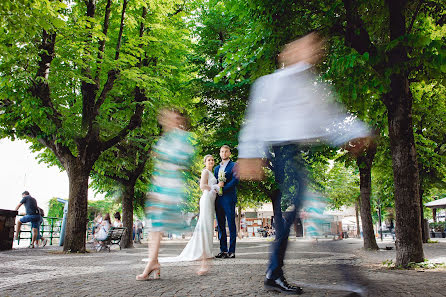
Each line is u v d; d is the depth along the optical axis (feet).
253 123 11.28
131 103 47.16
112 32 52.29
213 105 58.85
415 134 46.68
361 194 41.16
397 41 18.66
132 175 59.67
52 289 14.47
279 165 11.18
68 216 40.63
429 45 18.30
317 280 15.30
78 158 41.63
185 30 58.85
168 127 17.30
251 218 175.73
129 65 48.52
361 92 19.44
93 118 43.27
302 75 10.94
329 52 22.90
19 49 33.19
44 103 38.81
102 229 46.98
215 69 58.70
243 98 55.36
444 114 50.57
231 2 28.09
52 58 38.32
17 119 40.70
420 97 30.45
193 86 57.88
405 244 21.11
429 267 19.84
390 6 22.81
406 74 21.95
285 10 24.56
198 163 64.49
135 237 84.28
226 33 60.70
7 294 13.47
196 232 22.02
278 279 12.58
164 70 53.62
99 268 22.72
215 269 20.58
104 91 44.39
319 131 10.87
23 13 18.01
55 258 31.71
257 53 24.93
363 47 21.06
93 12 43.16
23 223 52.13
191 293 12.99
